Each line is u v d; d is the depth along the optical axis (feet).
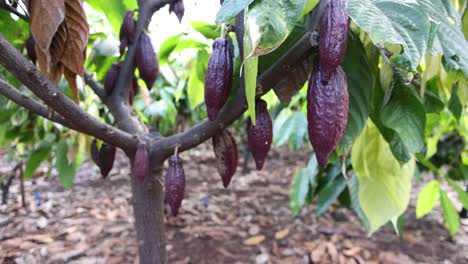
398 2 1.45
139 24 3.11
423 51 1.34
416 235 9.58
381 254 8.48
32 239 8.64
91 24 4.72
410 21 1.39
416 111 2.41
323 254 8.37
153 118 8.29
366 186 3.00
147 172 2.76
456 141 7.32
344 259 8.21
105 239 8.82
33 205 11.02
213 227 9.74
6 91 2.45
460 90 2.62
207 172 15.93
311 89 1.67
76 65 2.14
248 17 1.36
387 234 9.61
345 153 2.34
